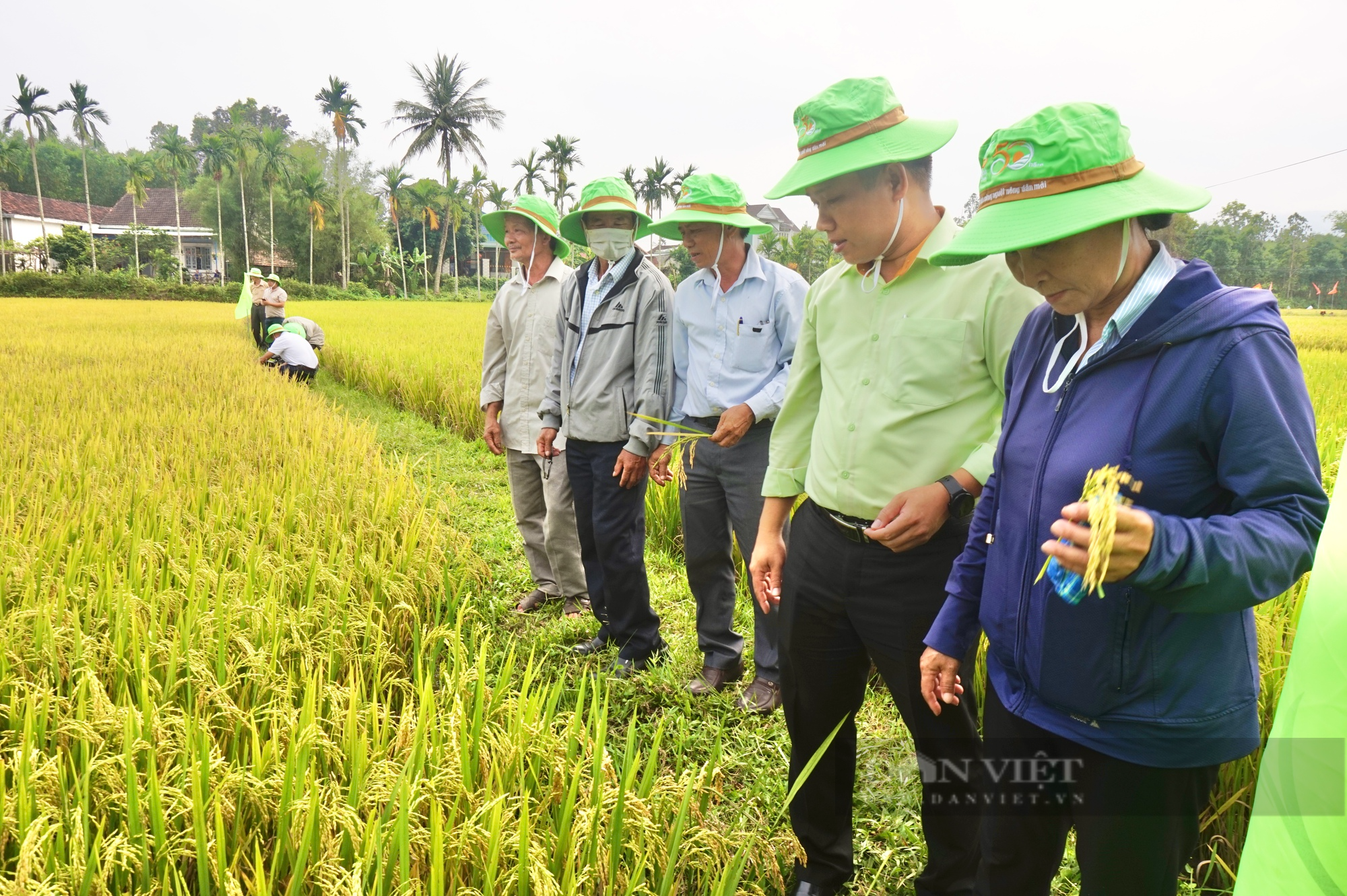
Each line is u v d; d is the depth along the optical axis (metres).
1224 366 1.31
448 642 3.23
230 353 14.22
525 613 4.71
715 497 3.78
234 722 2.40
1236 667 1.44
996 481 1.77
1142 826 1.51
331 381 15.32
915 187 2.05
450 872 1.91
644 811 2.02
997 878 1.76
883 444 2.09
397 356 14.63
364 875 1.76
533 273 4.59
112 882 1.86
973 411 2.05
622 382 3.82
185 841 1.85
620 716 3.46
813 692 2.35
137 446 6.07
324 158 74.00
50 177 97.81
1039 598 1.53
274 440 6.74
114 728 2.23
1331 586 1.03
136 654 2.68
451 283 82.00
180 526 4.25
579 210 3.73
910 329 2.06
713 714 3.56
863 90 1.97
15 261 73.81
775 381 3.50
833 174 1.91
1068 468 1.48
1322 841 1.03
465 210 79.12
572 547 4.58
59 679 2.66
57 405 8.01
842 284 2.26
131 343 16.33
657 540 5.90
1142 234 1.44
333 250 69.69
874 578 2.14
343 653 3.13
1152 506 1.39
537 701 2.51
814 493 2.26
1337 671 1.01
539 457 4.53
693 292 3.75
